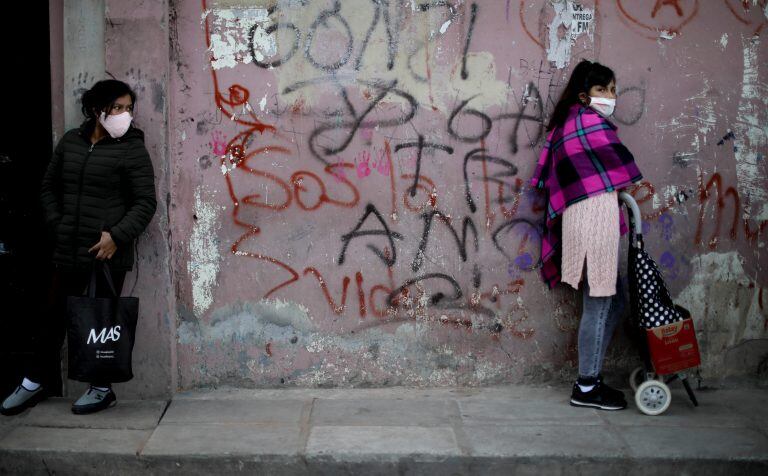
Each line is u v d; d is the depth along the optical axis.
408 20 4.21
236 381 4.39
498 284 4.35
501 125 4.26
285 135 4.26
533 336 4.38
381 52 4.22
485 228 4.32
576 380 4.34
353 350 4.38
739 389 4.39
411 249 4.32
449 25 4.21
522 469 3.53
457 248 4.33
